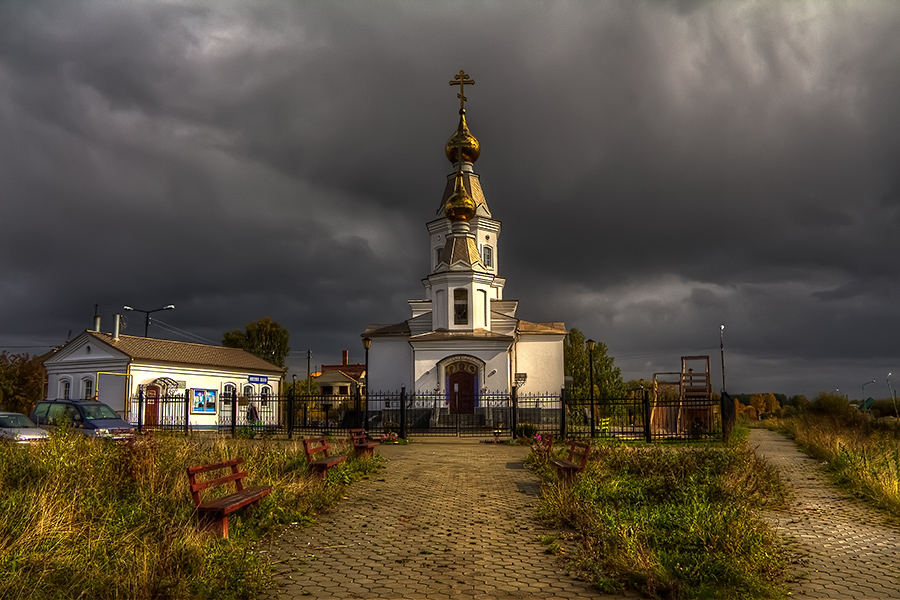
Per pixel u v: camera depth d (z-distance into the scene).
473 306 41.34
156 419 33.41
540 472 14.88
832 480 14.85
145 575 6.39
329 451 16.36
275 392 42.53
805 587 7.40
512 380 41.66
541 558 8.25
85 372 34.34
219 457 12.58
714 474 12.77
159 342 36.53
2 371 38.75
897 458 14.06
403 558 8.13
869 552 8.91
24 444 13.74
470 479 14.44
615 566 7.50
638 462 13.85
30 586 6.14
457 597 6.77
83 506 8.61
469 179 48.84
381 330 44.88
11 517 7.65
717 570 7.23
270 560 7.89
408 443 23.38
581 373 54.38
